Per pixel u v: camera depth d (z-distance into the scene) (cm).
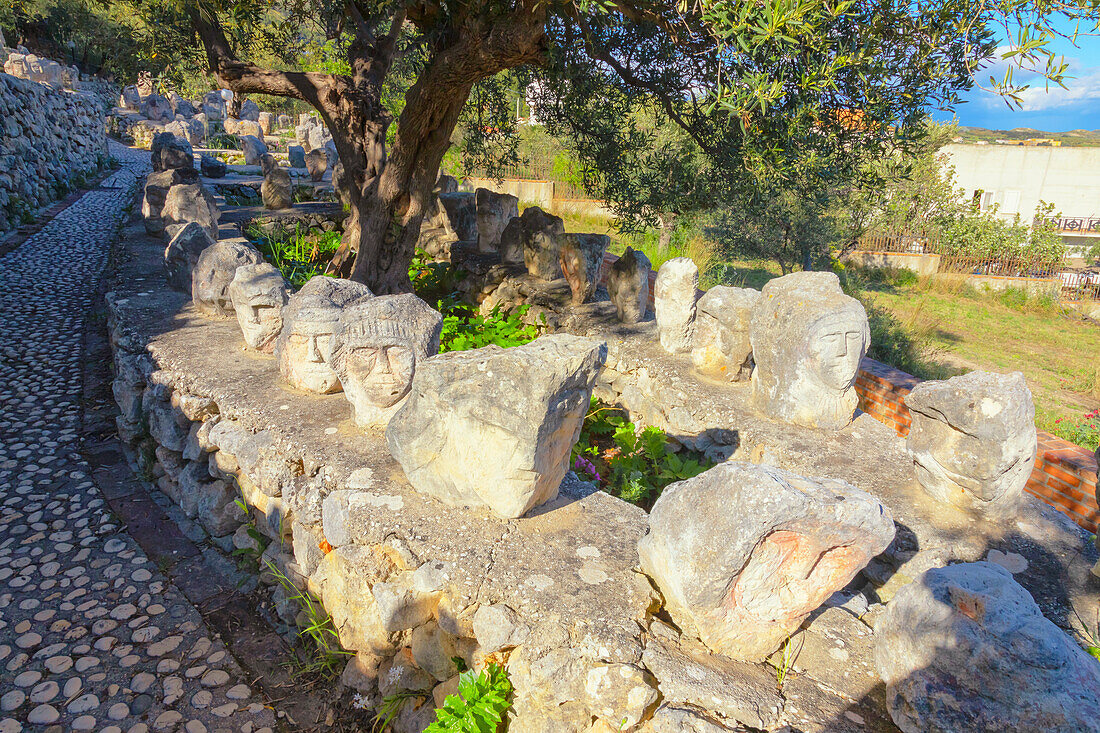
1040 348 1134
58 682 314
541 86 781
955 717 195
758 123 469
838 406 420
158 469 491
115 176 2012
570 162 1903
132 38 857
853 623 262
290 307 410
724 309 496
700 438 470
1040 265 1605
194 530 434
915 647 208
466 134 909
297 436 359
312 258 959
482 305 830
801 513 203
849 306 400
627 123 781
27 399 603
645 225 769
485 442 272
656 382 534
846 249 1402
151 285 678
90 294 918
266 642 348
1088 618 281
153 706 304
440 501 298
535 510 298
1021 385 316
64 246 1157
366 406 361
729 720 208
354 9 695
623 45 636
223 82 741
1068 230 2052
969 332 1216
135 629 351
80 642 339
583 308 686
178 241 643
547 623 236
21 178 1336
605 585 252
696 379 511
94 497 468
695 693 213
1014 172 2128
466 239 994
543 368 252
